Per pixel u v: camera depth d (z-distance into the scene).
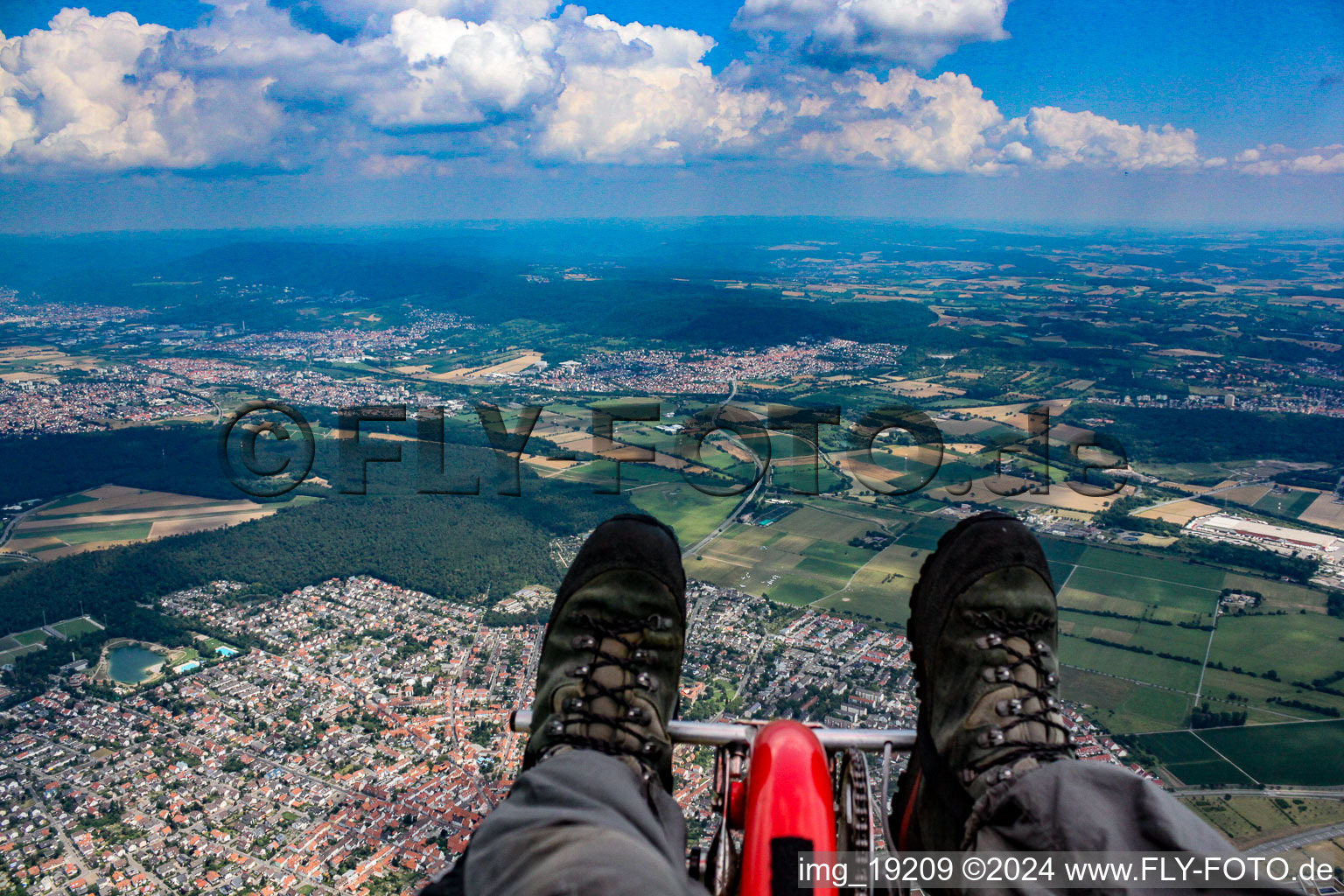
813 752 1.57
